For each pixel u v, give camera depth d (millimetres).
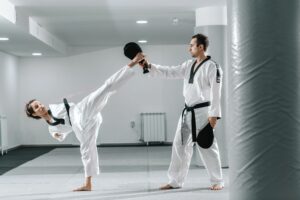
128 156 9852
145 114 12594
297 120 2682
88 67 12672
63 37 11039
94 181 6422
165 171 7391
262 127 2662
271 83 2643
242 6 2695
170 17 8742
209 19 7891
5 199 5230
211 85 5273
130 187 5875
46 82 12633
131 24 9422
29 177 6953
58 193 5539
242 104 2715
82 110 5398
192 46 5422
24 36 8719
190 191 5492
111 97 12734
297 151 2684
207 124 5355
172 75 5531
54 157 9859
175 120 12719
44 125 12703
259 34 2645
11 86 11891
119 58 12688
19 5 7379
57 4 7414
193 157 9617
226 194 5258
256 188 2682
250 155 2691
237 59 2736
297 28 2666
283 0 2631
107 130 12742
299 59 2680
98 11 8055
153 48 12656
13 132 11992
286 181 2660
